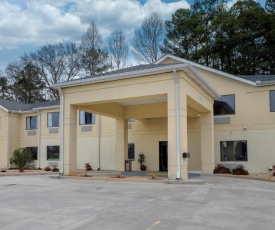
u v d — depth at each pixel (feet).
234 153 67.31
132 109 68.80
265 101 65.26
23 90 167.53
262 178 52.90
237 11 120.47
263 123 64.95
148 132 76.59
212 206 27.40
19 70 171.42
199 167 69.46
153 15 138.92
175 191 36.09
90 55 151.74
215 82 70.69
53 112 93.30
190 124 71.61
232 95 68.69
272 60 111.96
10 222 21.89
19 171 71.87
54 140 92.07
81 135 87.15
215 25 121.29
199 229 19.98
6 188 40.42
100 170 81.05
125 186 40.86
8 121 97.96
